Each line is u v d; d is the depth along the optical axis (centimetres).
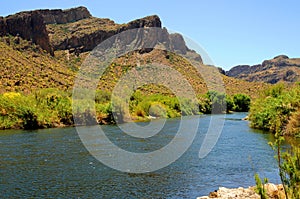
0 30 9844
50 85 6775
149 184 1530
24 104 4206
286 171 823
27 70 7356
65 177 1653
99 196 1362
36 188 1470
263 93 4850
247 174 1695
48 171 1778
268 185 1195
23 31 10194
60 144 2688
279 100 3500
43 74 7419
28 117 4034
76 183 1546
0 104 4059
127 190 1439
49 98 4544
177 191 1421
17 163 1967
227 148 2492
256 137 3111
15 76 6744
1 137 3136
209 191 1416
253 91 10119
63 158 2114
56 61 9525
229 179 1603
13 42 9569
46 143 2738
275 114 3397
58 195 1375
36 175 1692
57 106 4431
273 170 1764
